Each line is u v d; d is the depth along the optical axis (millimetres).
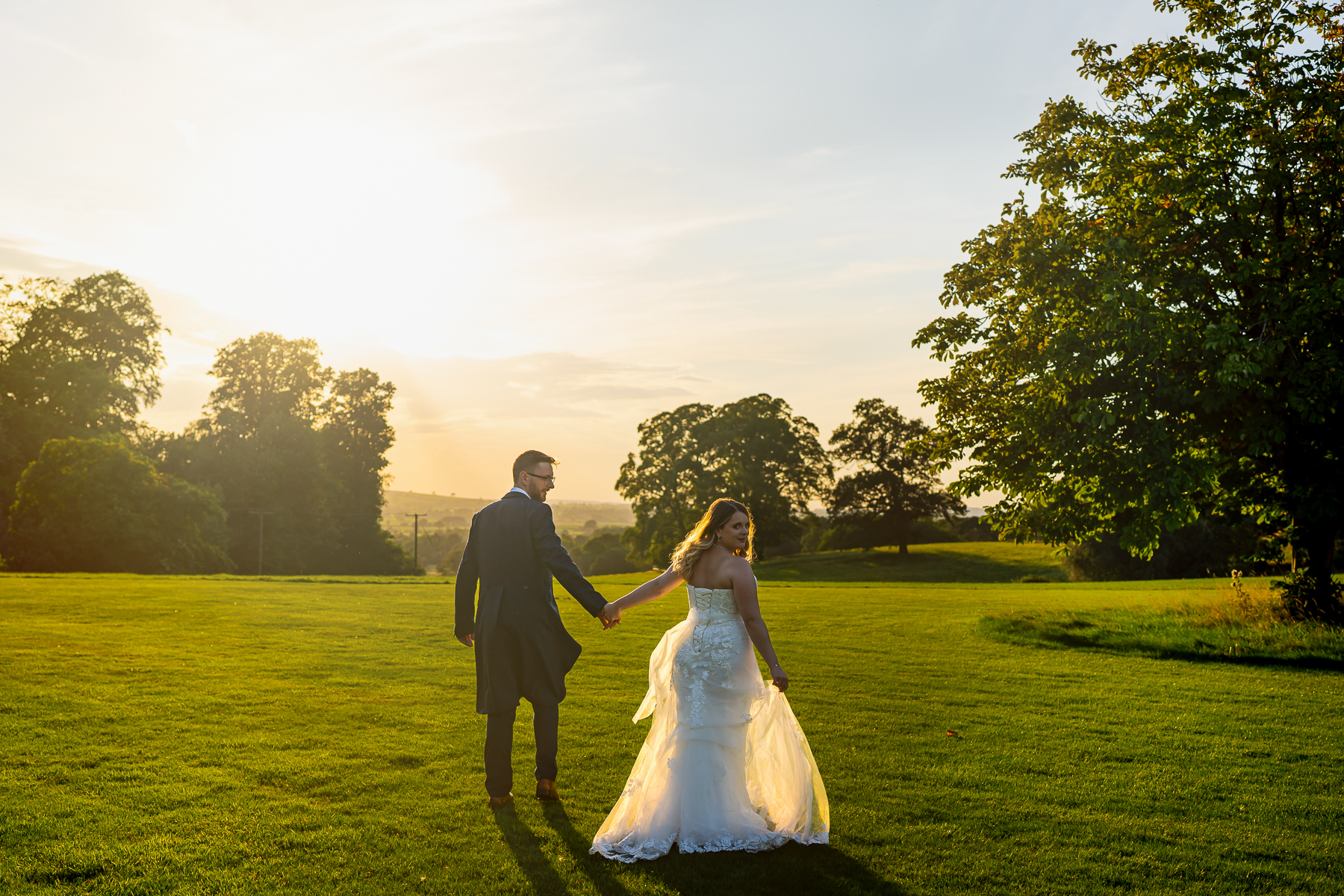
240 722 6539
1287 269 12969
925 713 7410
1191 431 12859
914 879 3881
